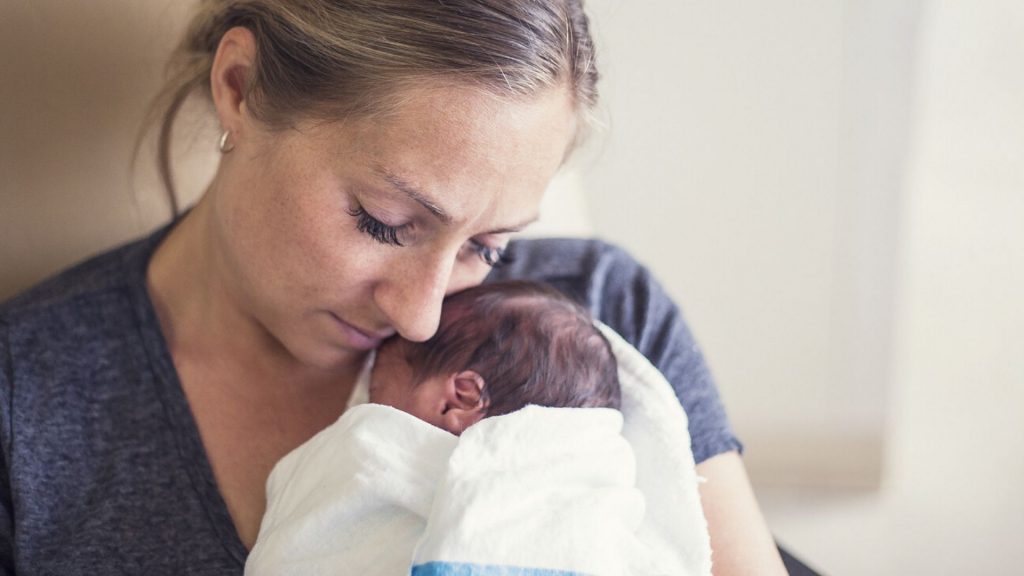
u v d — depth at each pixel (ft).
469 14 2.91
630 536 3.33
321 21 3.06
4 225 4.21
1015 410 6.76
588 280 4.30
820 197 5.98
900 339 6.74
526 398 3.54
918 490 6.92
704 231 6.15
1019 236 6.47
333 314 3.43
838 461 6.95
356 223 3.17
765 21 5.41
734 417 6.89
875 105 5.60
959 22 5.99
